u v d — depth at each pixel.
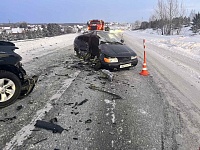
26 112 4.36
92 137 3.54
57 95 5.36
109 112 4.50
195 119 4.33
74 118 4.18
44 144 3.31
